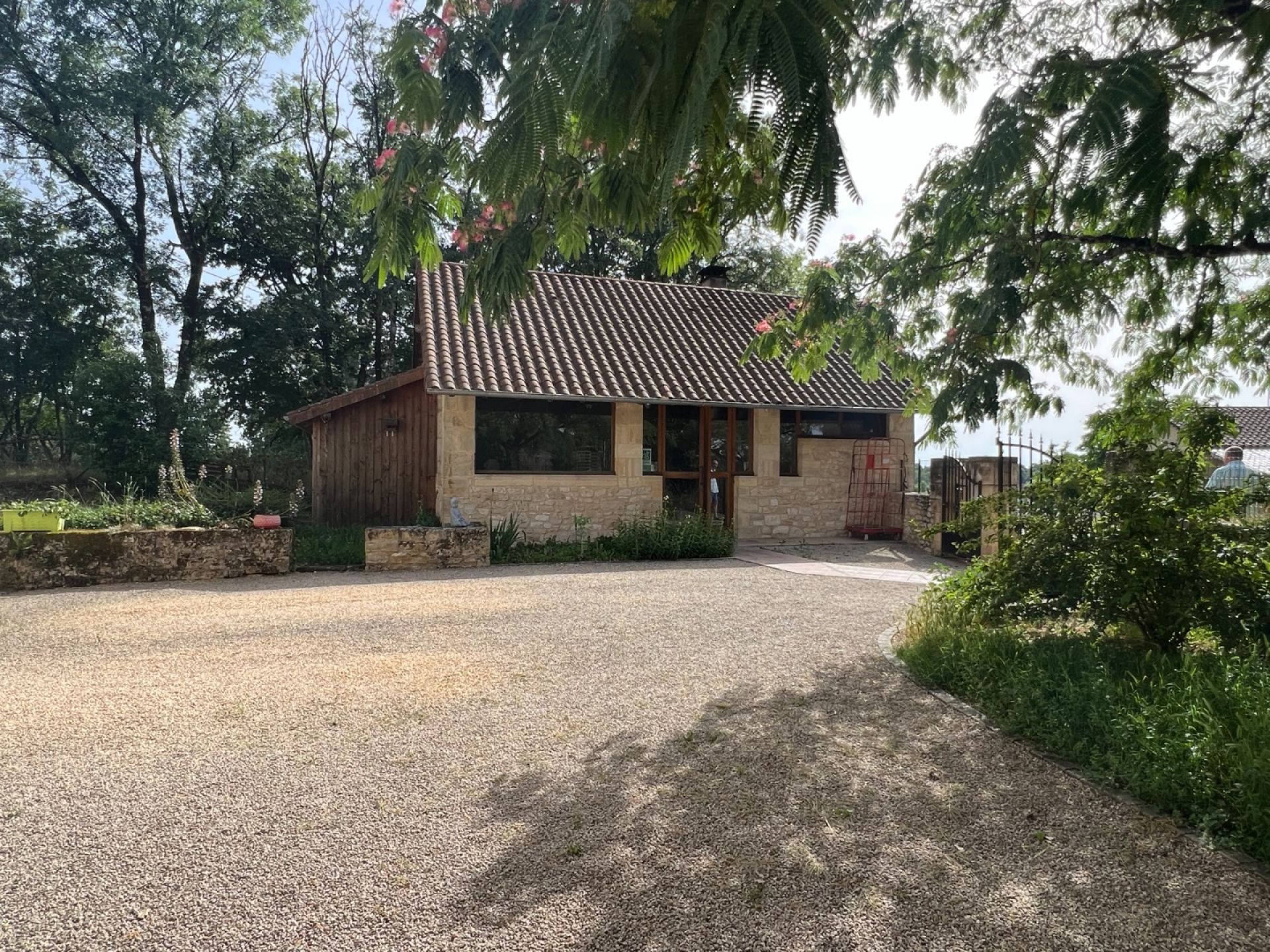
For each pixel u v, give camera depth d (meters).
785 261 24.75
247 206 22.55
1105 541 4.86
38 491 18.09
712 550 12.02
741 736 4.08
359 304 23.36
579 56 2.36
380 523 13.42
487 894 2.62
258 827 3.09
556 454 12.95
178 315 23.19
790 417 14.38
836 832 3.05
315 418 13.16
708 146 2.36
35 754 3.83
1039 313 5.50
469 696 4.77
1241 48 3.74
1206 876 2.69
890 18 3.40
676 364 13.75
